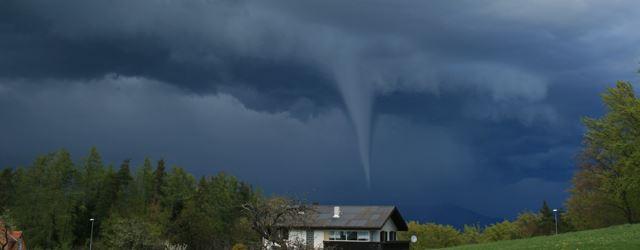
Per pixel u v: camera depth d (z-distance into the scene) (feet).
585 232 150.51
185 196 345.10
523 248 111.34
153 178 376.68
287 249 143.64
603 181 205.98
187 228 307.17
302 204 148.77
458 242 381.81
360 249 198.49
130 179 352.49
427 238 371.15
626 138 191.93
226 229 311.27
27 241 303.48
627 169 188.44
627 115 191.93
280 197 148.46
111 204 334.85
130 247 260.01
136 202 338.54
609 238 107.14
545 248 103.55
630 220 213.25
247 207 150.20
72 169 341.62
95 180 350.02
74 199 333.01
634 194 196.13
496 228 445.37
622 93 195.21
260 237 154.40
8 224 166.50
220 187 354.13
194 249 303.68
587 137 203.51
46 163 331.57
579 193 238.48
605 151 199.72
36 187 322.34
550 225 425.69
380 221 214.90
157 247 262.06
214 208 338.54
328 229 214.28
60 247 308.81
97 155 356.18
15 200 325.83
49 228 314.35
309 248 150.92
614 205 221.66
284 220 149.18
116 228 268.21
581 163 229.04
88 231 330.95
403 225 238.89
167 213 318.45
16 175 347.36
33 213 313.12
